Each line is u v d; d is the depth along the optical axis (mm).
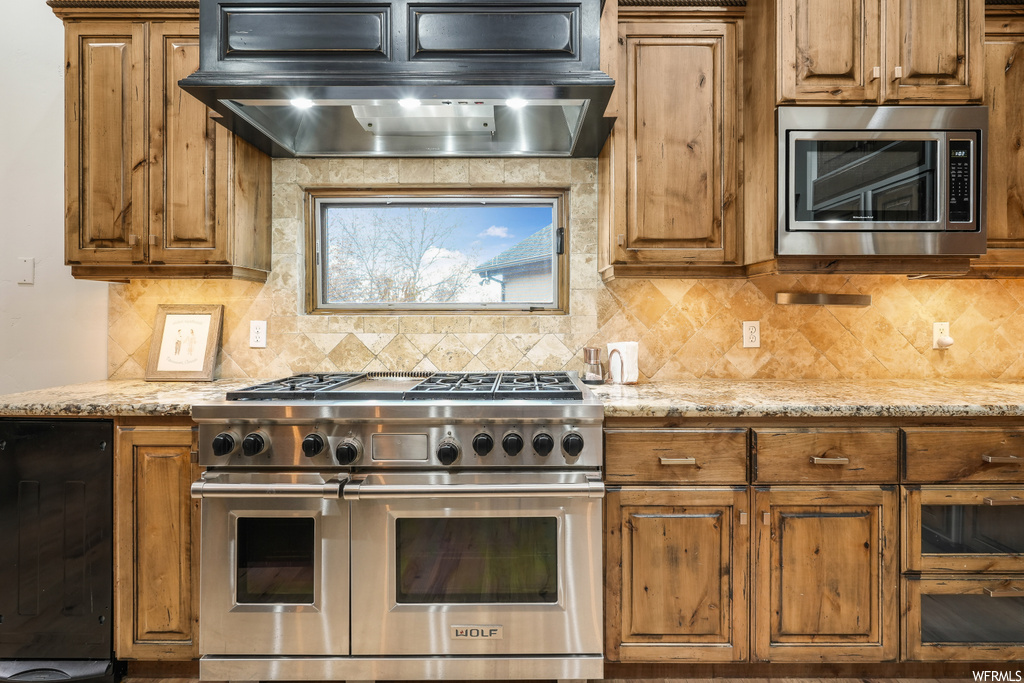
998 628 1564
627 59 1812
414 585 1527
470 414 1464
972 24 1658
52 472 1566
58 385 2154
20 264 2139
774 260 1699
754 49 1768
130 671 1646
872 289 2141
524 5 1510
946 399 1604
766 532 1539
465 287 2252
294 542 1530
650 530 1551
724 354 2150
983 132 1652
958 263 1729
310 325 2156
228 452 1446
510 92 1537
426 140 2025
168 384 2002
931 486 1525
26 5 2113
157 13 1812
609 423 1557
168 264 1850
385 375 2072
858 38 1651
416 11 1510
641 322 2154
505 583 1527
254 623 1507
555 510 1494
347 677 1517
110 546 1569
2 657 1573
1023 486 1517
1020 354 2133
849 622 1539
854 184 1655
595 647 1515
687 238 1829
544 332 2164
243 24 1505
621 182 1822
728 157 1824
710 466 1542
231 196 1850
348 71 1499
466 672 1517
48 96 2129
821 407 1518
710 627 1555
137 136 1830
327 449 1494
